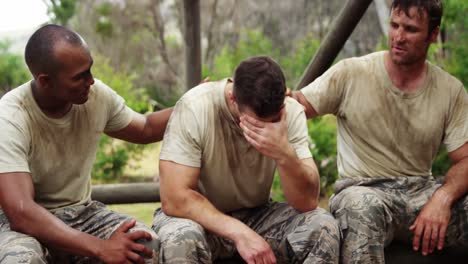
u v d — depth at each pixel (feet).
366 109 13.57
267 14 43.45
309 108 13.71
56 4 42.98
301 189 11.92
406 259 13.75
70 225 12.39
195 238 11.48
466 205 13.42
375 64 13.66
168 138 12.24
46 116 12.01
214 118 12.24
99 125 12.60
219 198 12.78
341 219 12.78
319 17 41.88
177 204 11.99
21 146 11.71
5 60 34.47
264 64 11.36
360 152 13.71
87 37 43.65
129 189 17.88
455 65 24.09
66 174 12.39
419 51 13.12
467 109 13.71
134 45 43.21
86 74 11.71
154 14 43.83
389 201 13.21
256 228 12.73
